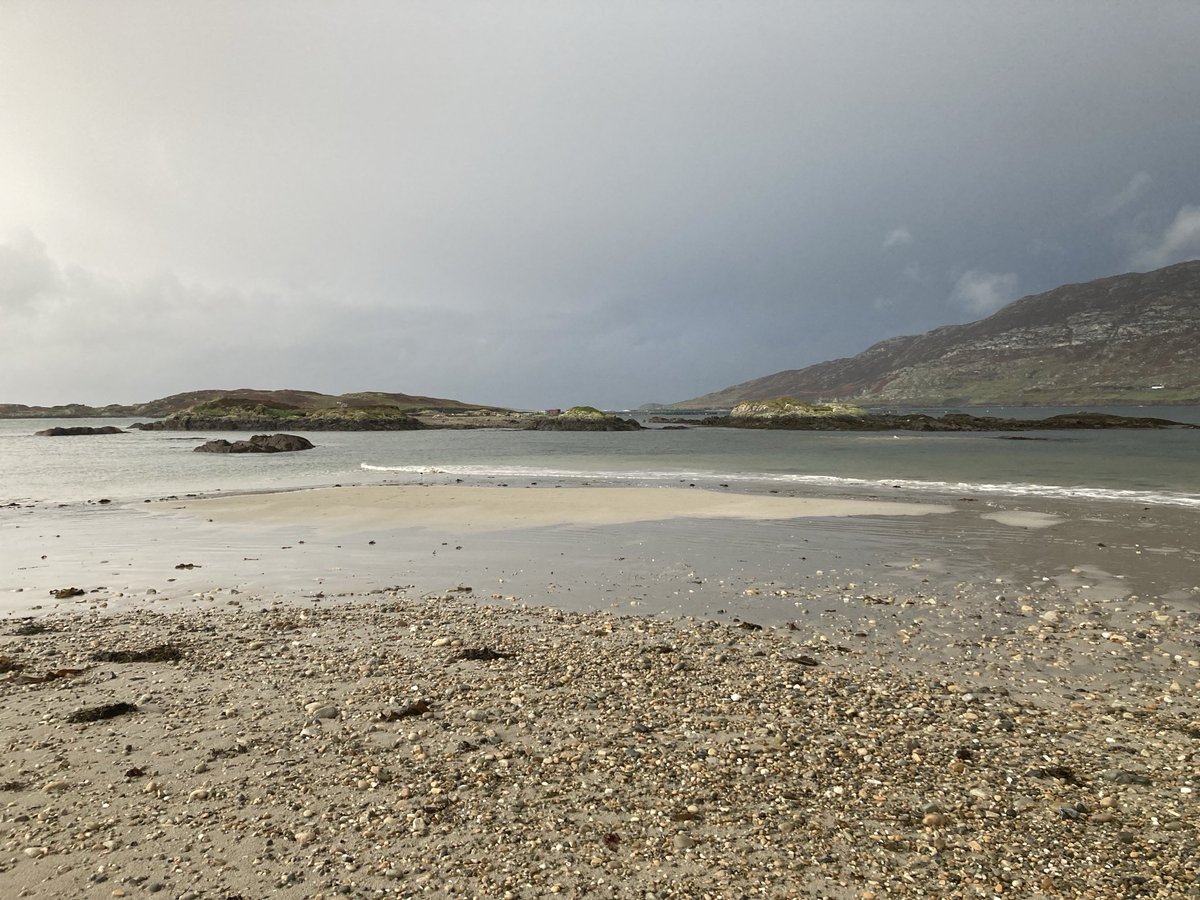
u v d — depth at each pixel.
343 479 38.53
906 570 15.39
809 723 7.58
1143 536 18.58
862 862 5.11
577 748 6.96
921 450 54.38
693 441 75.94
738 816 5.71
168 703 8.20
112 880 4.84
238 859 5.11
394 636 11.04
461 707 8.03
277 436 66.62
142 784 6.24
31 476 41.28
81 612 12.72
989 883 4.85
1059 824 5.59
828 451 54.66
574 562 16.70
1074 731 7.41
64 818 5.66
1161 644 10.36
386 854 5.18
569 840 5.38
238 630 11.41
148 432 117.62
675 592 13.87
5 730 7.43
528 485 34.00
